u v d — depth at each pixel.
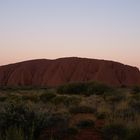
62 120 12.15
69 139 10.46
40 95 24.80
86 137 10.73
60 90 36.81
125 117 13.04
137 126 10.58
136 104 17.50
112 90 34.91
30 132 9.94
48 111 12.57
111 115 13.45
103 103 19.62
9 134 9.08
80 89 35.66
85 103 18.83
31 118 10.92
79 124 12.55
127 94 27.53
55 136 10.59
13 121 10.52
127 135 10.18
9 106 11.67
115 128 10.98
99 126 12.40
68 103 20.12
